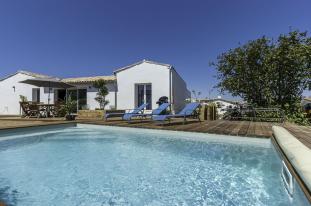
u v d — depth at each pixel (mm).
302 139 4504
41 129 8820
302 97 12695
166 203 2955
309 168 2389
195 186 3545
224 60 14086
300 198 2520
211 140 6961
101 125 9898
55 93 18266
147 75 15656
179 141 7066
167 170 4402
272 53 12227
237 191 3334
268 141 6113
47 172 4270
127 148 6301
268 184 3598
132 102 16031
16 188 3455
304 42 12320
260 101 13258
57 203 2930
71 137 7980
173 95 15781
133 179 3885
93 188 3475
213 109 13578
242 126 8680
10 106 19484
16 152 5887
